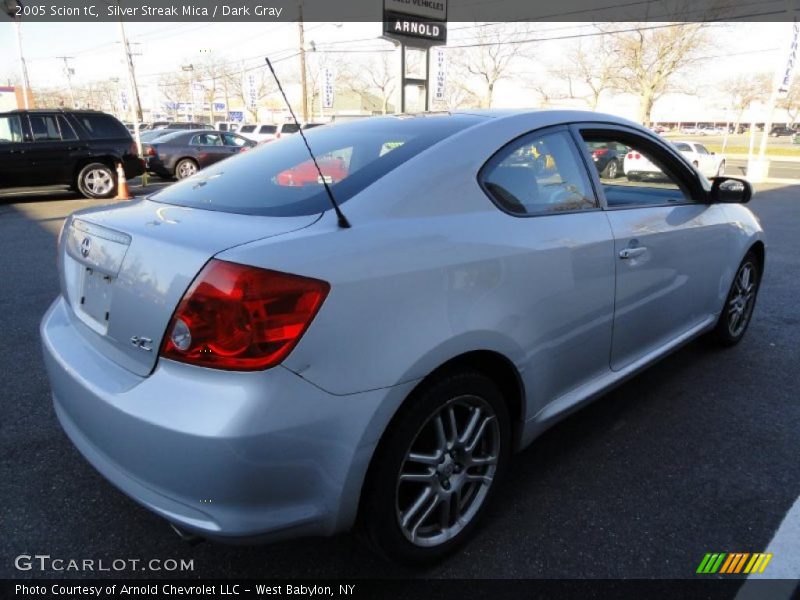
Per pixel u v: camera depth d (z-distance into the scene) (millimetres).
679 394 3535
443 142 2264
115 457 1817
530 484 2666
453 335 1958
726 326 4027
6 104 54031
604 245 2600
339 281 1731
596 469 2781
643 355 3102
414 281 1890
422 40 22688
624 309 2803
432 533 2158
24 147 11586
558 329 2422
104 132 12586
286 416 1646
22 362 3887
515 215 2295
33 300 5227
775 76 21219
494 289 2117
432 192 2090
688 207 3312
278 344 1634
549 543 2299
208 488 1644
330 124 2939
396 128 2557
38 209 10984
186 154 16344
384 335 1807
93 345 2053
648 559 2221
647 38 36656
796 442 3021
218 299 1629
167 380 1717
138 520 2436
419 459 2012
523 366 2281
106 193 12734
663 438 3051
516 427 2426
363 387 1765
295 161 2455
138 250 1856
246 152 2883
